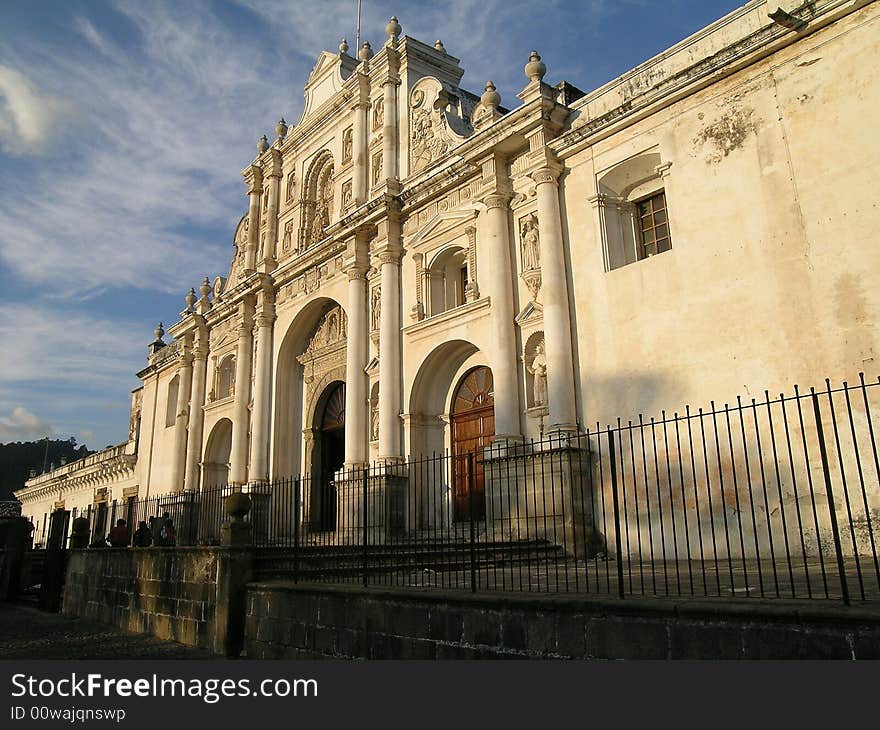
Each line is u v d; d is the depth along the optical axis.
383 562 11.65
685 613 5.58
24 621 15.90
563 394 14.91
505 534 15.16
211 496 17.36
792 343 11.91
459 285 19.75
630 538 13.61
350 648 8.23
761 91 13.04
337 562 11.55
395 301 20.30
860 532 10.67
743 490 12.09
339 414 23.86
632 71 15.54
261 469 25.30
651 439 13.60
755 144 12.98
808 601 5.50
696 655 5.48
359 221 21.53
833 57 12.12
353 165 23.48
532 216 16.78
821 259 11.77
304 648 8.94
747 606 5.34
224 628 10.30
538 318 16.14
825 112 12.09
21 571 21.38
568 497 14.16
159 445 35.28
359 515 18.48
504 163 17.70
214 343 31.00
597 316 15.04
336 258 23.47
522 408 16.25
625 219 15.66
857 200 11.48
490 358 17.03
